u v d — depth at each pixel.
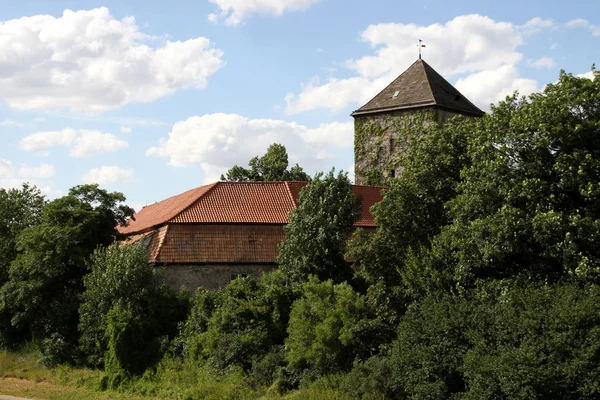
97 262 37.25
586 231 22.31
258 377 29.12
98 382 32.84
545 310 21.66
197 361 32.00
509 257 25.50
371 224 44.12
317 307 28.42
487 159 25.81
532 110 24.55
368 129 56.78
